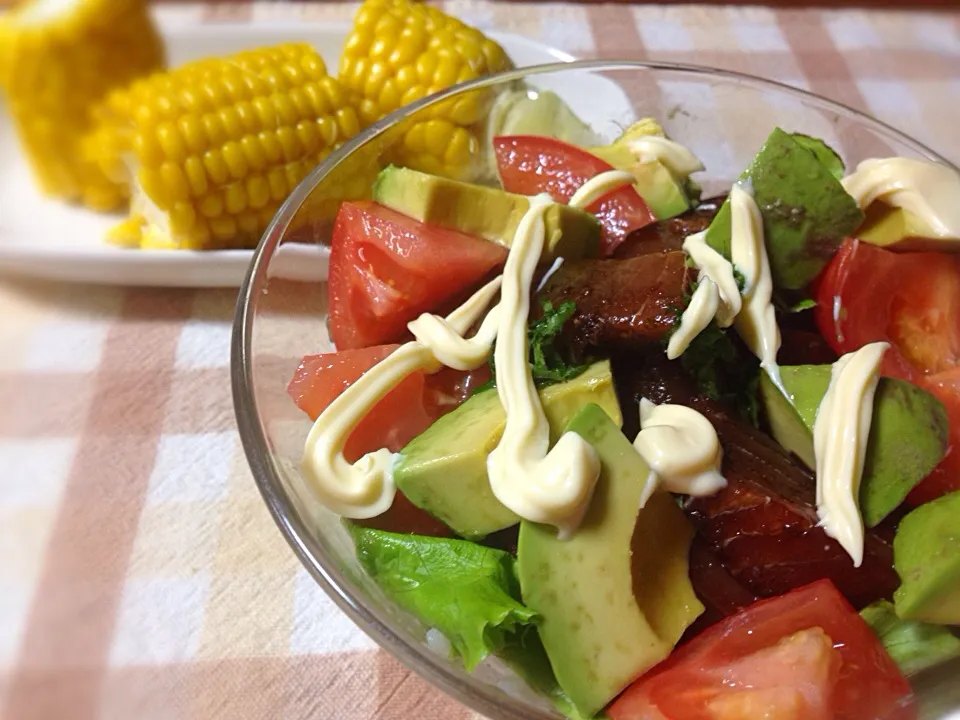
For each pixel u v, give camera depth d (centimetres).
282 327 19
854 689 14
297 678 18
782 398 17
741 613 15
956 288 19
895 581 15
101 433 23
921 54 35
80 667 19
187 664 19
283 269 19
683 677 14
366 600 14
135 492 22
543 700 14
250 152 26
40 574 20
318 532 15
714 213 21
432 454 15
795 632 14
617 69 23
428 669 13
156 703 18
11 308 25
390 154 21
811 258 19
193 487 22
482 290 18
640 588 15
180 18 35
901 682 14
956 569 14
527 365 16
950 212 18
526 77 24
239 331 17
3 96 29
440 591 15
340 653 19
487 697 13
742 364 18
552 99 25
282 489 15
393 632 14
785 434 17
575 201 20
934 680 14
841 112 22
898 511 16
